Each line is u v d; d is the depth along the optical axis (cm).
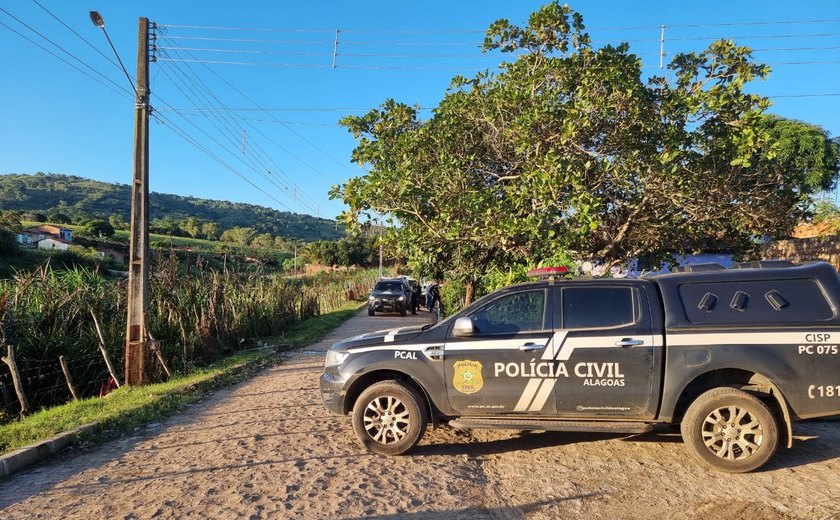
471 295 1393
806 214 943
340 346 606
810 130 1988
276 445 609
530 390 543
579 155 831
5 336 873
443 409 564
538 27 864
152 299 1255
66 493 483
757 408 502
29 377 895
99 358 1026
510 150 929
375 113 1034
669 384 520
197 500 460
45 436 625
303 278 3834
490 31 895
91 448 623
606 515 431
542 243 852
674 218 891
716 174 844
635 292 547
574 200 747
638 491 475
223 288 1536
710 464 511
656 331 528
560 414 543
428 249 994
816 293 518
